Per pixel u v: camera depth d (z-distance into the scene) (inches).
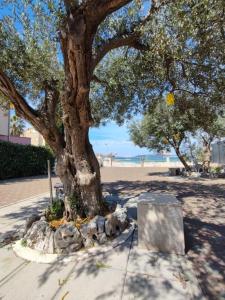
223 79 236.4
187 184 478.6
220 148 820.0
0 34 198.5
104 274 130.7
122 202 300.7
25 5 192.9
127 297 112.0
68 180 191.5
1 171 587.2
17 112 182.9
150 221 159.9
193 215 250.5
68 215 188.1
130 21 219.8
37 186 476.1
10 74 227.5
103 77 311.9
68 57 143.6
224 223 223.0
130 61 279.3
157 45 171.2
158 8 160.2
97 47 197.3
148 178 593.9
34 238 160.6
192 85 274.7
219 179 558.6
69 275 130.4
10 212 266.7
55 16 190.1
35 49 229.8
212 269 138.3
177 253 155.4
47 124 187.3
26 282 124.9
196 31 144.6
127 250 158.6
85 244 160.4
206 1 121.7
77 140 180.1
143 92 317.4
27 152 685.3
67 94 159.9
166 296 112.8
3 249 164.1
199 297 112.3
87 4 135.6
